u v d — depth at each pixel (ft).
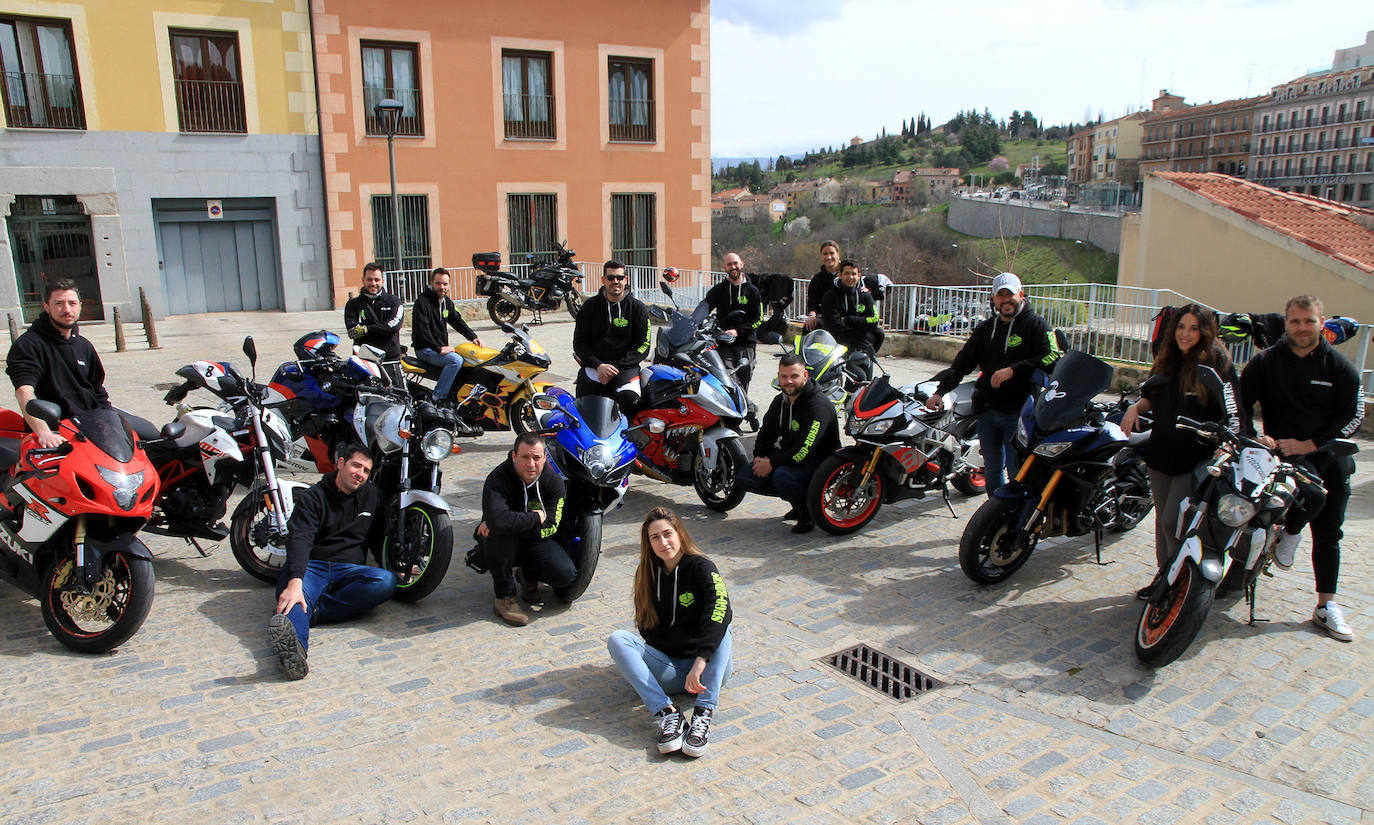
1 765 12.19
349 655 15.71
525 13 73.00
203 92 64.28
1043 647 16.15
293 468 25.29
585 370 26.00
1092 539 21.68
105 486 15.25
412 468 18.49
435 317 31.30
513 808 11.41
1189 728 13.48
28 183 59.93
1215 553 15.03
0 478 17.01
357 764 12.34
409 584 17.56
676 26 79.00
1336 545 16.26
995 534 18.51
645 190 80.07
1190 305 16.31
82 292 63.05
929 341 46.14
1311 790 11.98
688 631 13.71
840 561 20.44
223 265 67.72
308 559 16.12
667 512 13.60
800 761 12.59
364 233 70.13
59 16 59.41
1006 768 12.46
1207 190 62.18
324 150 67.92
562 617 17.46
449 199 72.69
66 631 15.58
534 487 17.07
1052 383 18.60
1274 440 15.96
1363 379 31.83
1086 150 462.19
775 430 22.13
